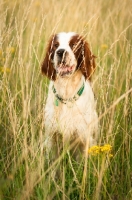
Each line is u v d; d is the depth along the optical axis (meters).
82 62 3.27
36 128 3.14
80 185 2.63
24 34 4.89
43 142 2.98
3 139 3.17
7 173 2.75
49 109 3.26
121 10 5.38
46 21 4.86
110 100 3.41
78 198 2.66
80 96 3.21
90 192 2.65
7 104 3.24
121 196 2.65
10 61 4.02
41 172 2.73
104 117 3.04
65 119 3.14
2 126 3.26
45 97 3.30
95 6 5.27
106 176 2.67
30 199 2.56
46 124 3.23
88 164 2.77
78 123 3.19
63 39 3.28
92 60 3.38
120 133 3.19
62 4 5.29
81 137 3.23
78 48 3.20
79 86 3.21
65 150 2.90
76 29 4.61
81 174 2.72
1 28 3.87
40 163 2.62
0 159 2.98
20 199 2.43
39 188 2.58
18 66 3.77
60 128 3.14
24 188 2.56
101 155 2.71
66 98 3.19
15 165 2.67
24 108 2.92
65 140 3.23
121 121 3.24
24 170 2.75
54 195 2.58
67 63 3.13
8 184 2.63
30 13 5.07
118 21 5.30
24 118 2.91
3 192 2.62
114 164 2.88
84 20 4.86
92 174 2.74
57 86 3.22
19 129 3.02
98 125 3.31
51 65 3.35
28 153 2.88
